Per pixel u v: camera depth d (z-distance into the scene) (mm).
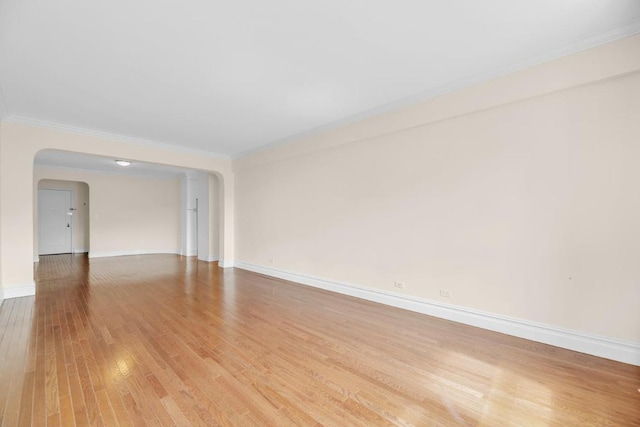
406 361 2344
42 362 2283
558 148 2586
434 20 2121
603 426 1624
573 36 2326
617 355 2318
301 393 1920
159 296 4219
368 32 2258
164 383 2016
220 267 6613
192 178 8516
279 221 5508
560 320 2572
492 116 2947
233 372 2168
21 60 2598
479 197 3035
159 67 2748
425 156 3459
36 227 7379
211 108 3766
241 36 2291
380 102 3619
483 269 3010
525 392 1932
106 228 8258
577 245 2496
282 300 4039
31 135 4168
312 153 4863
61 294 4277
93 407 1753
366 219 4078
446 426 1625
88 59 2596
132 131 4746
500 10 2018
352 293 4250
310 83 3102
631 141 2275
